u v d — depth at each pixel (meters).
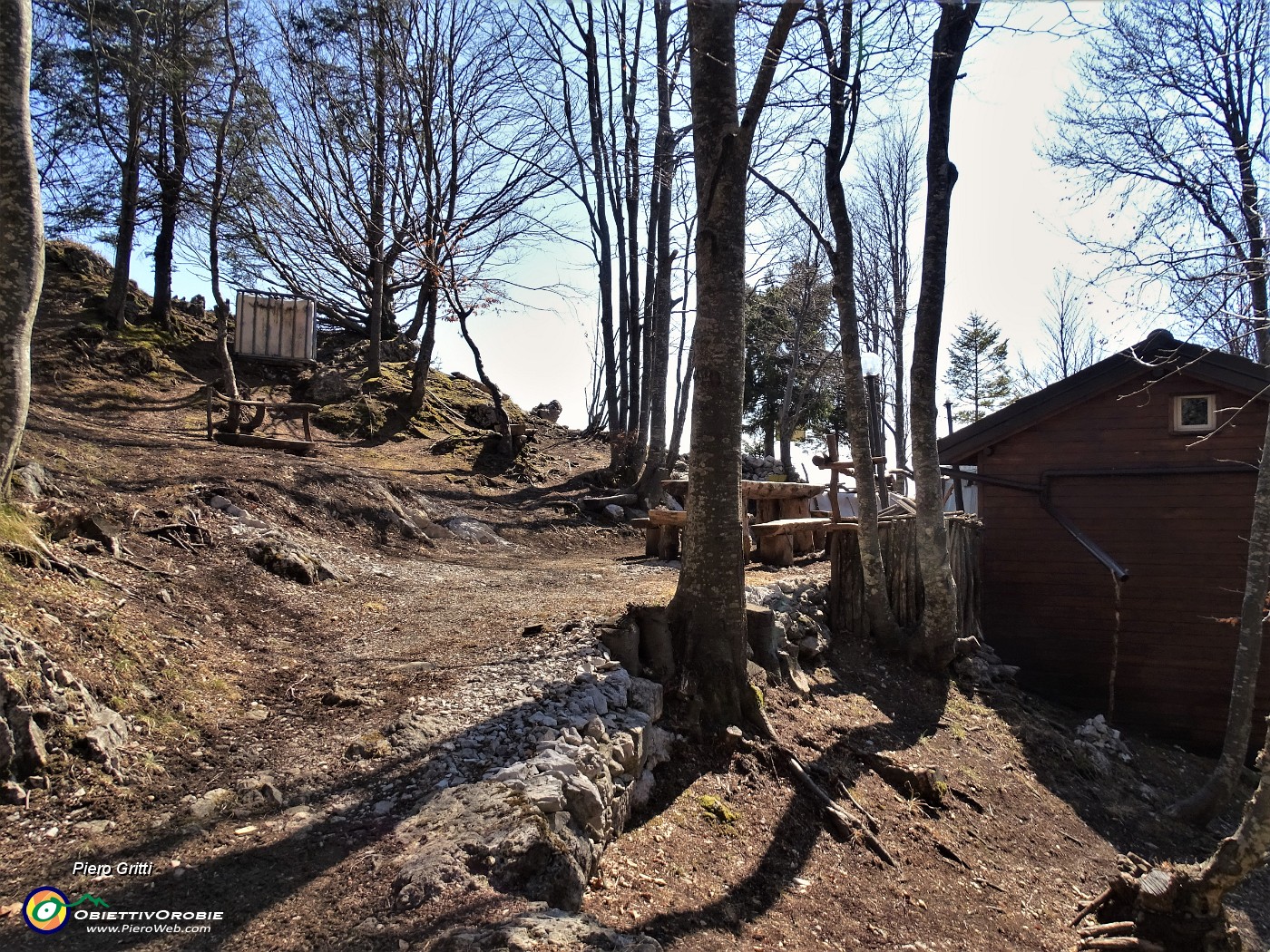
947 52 8.59
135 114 16.33
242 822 3.92
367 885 3.44
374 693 5.45
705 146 6.31
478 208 19.33
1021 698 9.95
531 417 23.69
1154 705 10.85
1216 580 10.66
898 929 4.76
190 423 14.05
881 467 15.02
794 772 5.96
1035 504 11.59
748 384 31.48
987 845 6.36
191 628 5.93
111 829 3.75
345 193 17.62
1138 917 5.30
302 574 7.84
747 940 4.13
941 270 8.95
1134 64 13.20
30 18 5.46
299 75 17.30
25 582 5.07
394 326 25.48
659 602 7.54
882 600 9.51
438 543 11.47
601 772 4.61
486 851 3.62
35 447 8.18
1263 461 7.86
